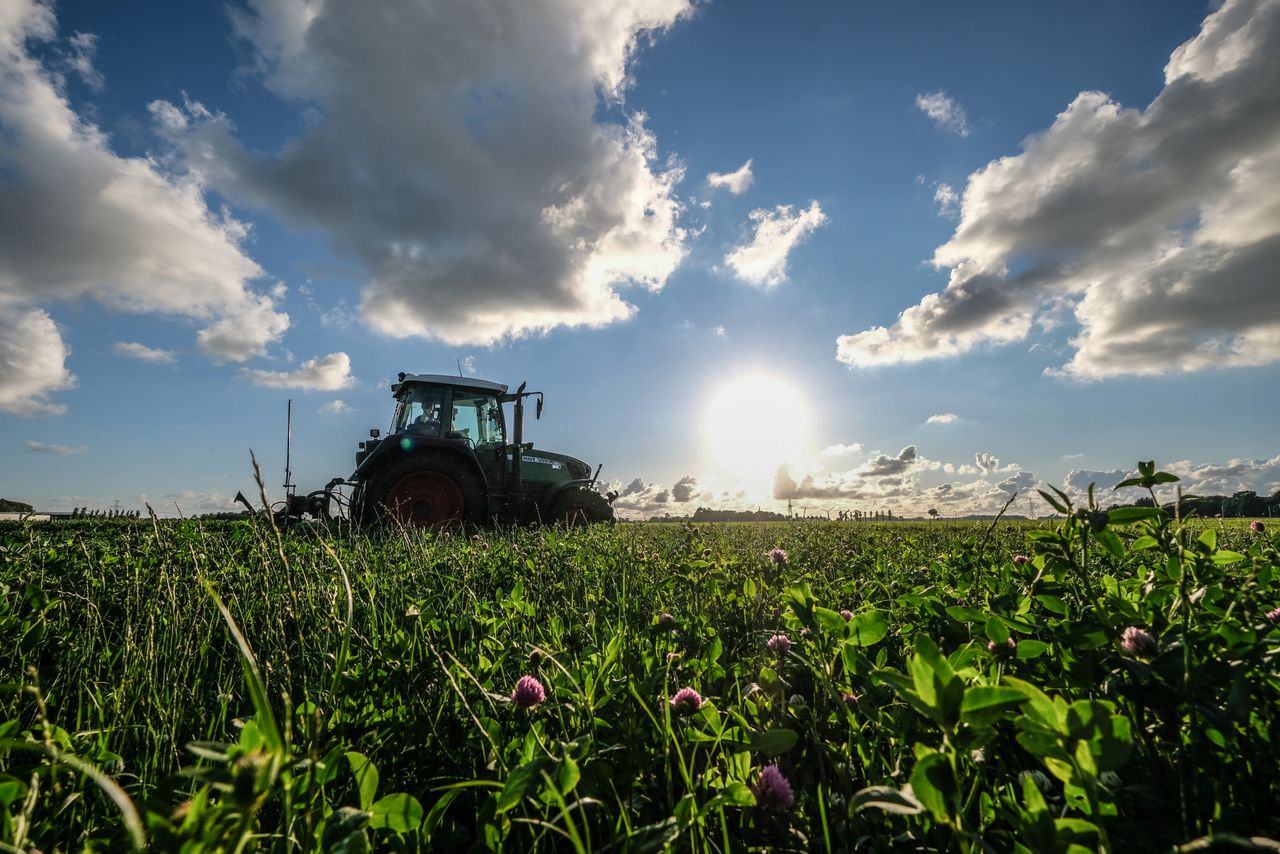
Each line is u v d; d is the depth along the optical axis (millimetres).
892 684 1004
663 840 1032
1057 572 1718
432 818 1147
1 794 1048
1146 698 1179
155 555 4285
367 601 3064
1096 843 904
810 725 1651
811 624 1728
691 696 1656
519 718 1688
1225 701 1171
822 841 1277
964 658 1524
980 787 1279
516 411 12164
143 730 1869
